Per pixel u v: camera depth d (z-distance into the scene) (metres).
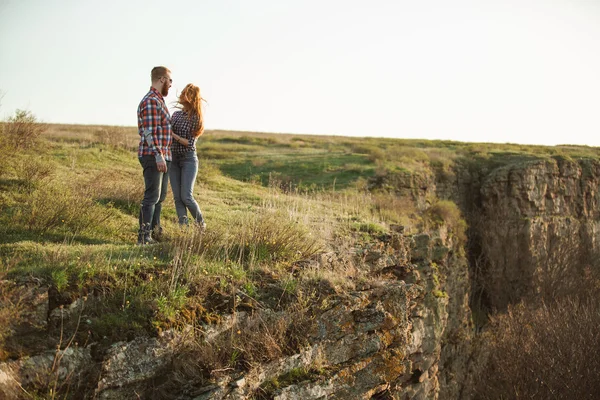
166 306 5.29
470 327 27.06
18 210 7.55
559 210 39.78
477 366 22.02
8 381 4.28
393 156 32.91
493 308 33.56
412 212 20.42
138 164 15.70
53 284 5.01
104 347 4.83
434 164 36.66
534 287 34.66
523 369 18.62
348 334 6.48
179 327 5.27
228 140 45.06
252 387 5.23
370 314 6.80
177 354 5.17
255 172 26.56
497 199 37.41
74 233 7.36
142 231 7.25
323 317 6.27
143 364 4.95
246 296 5.96
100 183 10.40
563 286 33.00
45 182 9.59
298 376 5.74
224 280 6.03
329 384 5.90
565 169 40.69
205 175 15.84
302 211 10.64
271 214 8.49
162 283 5.58
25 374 4.42
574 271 34.84
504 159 40.94
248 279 6.31
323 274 6.86
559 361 17.83
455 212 29.41
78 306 5.04
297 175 26.30
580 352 17.77
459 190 37.50
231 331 5.57
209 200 12.23
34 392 4.38
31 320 4.73
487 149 48.00
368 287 7.29
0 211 7.54
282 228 7.79
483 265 36.75
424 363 13.61
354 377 6.31
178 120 8.04
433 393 13.88
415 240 12.92
